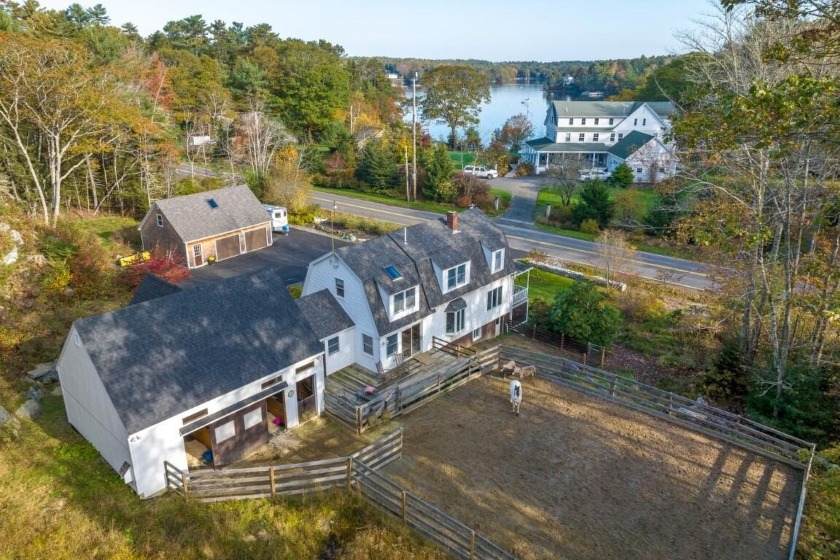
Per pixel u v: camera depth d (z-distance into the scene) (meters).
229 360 21.20
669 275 40.53
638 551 17.12
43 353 26.09
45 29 60.56
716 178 29.14
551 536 17.59
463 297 31.64
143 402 18.55
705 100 23.67
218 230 44.62
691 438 23.25
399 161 77.00
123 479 18.84
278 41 117.62
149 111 57.94
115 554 15.48
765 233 19.92
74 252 33.88
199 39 111.75
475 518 18.27
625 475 20.75
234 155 68.38
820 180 23.88
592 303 32.28
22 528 15.93
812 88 13.62
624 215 56.28
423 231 32.03
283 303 24.14
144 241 45.94
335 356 28.16
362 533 17.11
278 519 17.73
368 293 27.30
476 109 105.38
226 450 20.89
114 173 55.41
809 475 19.80
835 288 22.44
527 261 46.53
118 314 20.19
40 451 20.16
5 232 31.78
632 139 80.19
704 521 18.47
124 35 81.94
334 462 19.25
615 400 26.09
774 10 15.54
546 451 22.14
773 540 17.62
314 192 72.12
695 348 32.22
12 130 46.97
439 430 23.55
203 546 16.19
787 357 26.92
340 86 93.44
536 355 29.97
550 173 68.62
